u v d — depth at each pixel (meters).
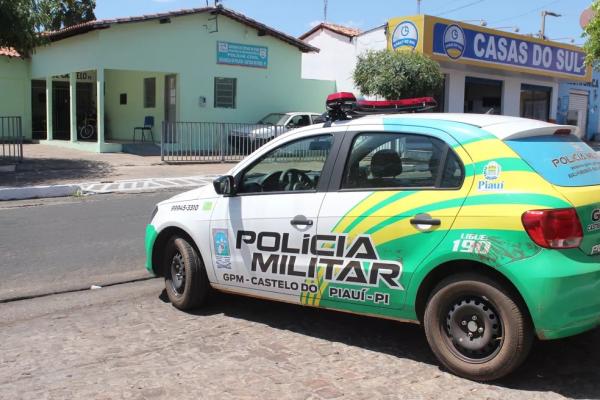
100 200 11.87
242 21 21.98
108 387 3.99
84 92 26.61
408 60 18.73
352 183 4.48
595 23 17.17
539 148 3.97
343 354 4.50
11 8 15.20
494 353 3.85
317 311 5.50
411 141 4.27
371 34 22.89
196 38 21.38
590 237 3.76
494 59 22.92
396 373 4.14
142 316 5.43
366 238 4.27
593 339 4.72
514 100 26.23
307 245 4.57
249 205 4.96
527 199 3.71
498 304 3.79
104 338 4.89
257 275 4.90
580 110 31.19
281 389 3.92
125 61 20.08
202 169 17.36
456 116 4.38
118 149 20.75
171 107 22.23
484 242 3.77
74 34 20.64
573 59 27.09
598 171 4.15
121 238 8.47
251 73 22.80
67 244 8.11
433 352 4.15
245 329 5.06
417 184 4.18
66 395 3.88
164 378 4.12
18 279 6.56
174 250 5.57
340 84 24.78
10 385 4.04
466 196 3.92
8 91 24.94
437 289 4.04
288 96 23.83
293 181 4.84
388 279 4.17
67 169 16.50
